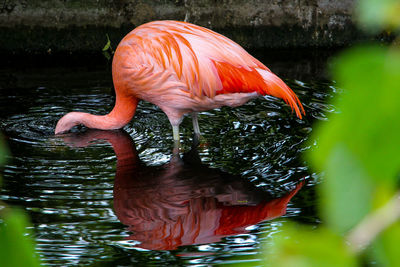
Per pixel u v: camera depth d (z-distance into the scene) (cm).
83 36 1194
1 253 68
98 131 827
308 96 928
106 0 1177
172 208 566
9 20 1155
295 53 1205
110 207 565
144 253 474
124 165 685
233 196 593
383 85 62
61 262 454
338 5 1228
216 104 746
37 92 958
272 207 562
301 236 84
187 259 462
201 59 713
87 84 1007
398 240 66
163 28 748
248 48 1243
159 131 826
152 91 750
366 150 64
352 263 67
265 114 870
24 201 573
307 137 761
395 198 69
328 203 67
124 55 755
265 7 1219
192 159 705
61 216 541
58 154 721
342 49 1229
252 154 712
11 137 780
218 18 1216
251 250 475
